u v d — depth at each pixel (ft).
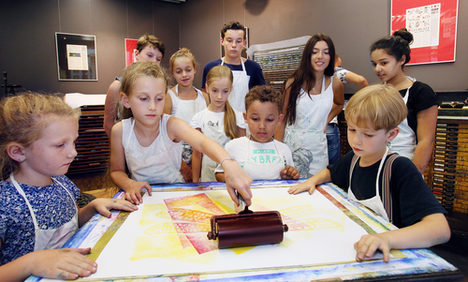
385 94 2.58
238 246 2.02
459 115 6.16
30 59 12.87
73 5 13.47
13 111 2.38
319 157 5.79
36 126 2.37
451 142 6.31
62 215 2.80
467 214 6.28
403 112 2.61
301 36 11.12
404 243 2.01
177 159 4.01
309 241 2.12
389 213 2.72
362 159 3.06
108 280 1.69
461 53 7.64
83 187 9.35
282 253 1.97
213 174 5.64
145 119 3.21
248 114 4.41
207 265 1.83
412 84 4.48
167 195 3.12
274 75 11.30
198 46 15.69
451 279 1.73
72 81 13.76
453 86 7.86
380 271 1.76
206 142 3.23
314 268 1.79
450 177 6.40
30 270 1.79
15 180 2.59
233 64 7.03
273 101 4.21
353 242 2.10
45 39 13.06
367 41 9.34
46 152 2.43
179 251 2.00
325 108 5.65
